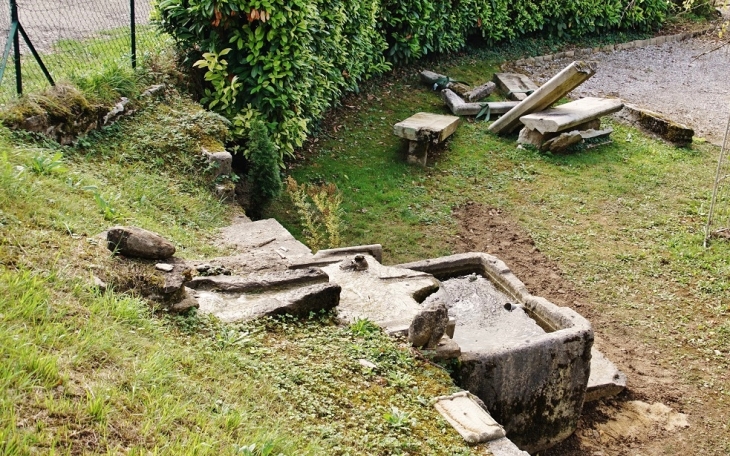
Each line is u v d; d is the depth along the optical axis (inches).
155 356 161.6
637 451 241.8
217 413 152.4
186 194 299.9
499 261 271.0
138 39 386.9
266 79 355.9
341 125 454.3
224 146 336.5
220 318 194.1
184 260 222.4
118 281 185.2
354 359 187.5
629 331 303.6
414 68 553.0
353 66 468.1
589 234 374.3
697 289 332.8
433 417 173.8
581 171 438.6
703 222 388.5
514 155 450.6
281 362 179.9
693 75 634.8
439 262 267.7
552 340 221.8
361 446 157.2
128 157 303.0
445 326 201.6
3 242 183.2
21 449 121.3
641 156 463.5
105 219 235.9
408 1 520.4
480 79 562.3
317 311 206.7
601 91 580.7
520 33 640.4
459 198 399.5
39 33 394.9
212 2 342.3
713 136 507.2
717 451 244.1
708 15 778.2
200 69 373.1
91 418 134.8
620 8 686.5
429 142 423.8
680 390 272.1
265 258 243.9
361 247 267.4
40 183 229.1
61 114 286.0
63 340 154.4
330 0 411.8
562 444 239.1
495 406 217.6
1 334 145.6
